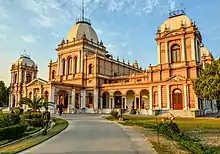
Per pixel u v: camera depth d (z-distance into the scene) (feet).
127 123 86.89
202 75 127.03
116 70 226.99
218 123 84.33
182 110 143.33
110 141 45.39
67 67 218.38
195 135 54.29
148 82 172.35
